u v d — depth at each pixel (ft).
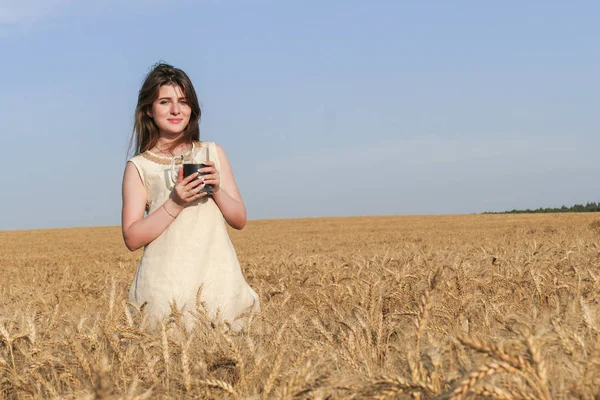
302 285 21.04
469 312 12.53
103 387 5.07
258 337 10.50
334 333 11.43
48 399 8.12
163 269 14.12
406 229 163.22
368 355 9.30
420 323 7.16
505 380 5.99
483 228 148.46
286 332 10.82
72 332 10.70
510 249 29.84
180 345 8.98
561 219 192.44
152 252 14.35
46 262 77.51
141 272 14.46
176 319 10.95
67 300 24.23
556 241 42.60
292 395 6.38
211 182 14.06
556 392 5.82
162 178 14.60
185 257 14.15
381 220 244.63
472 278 17.04
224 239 14.74
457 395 4.73
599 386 5.96
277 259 39.65
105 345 9.86
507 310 12.88
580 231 82.89
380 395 5.72
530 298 14.84
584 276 15.39
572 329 8.05
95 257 85.25
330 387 6.48
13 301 25.12
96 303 23.15
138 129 15.06
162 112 14.53
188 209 14.40
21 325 10.83
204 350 8.71
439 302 13.66
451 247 50.65
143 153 14.96
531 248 26.55
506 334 9.07
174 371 8.27
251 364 8.64
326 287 18.13
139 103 14.79
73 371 8.77
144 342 9.51
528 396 4.91
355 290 16.55
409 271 18.56
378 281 14.70
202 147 15.23
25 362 9.45
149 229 14.03
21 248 132.57
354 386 6.39
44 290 27.45
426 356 6.73
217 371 8.67
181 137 14.96
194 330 10.44
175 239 14.20
